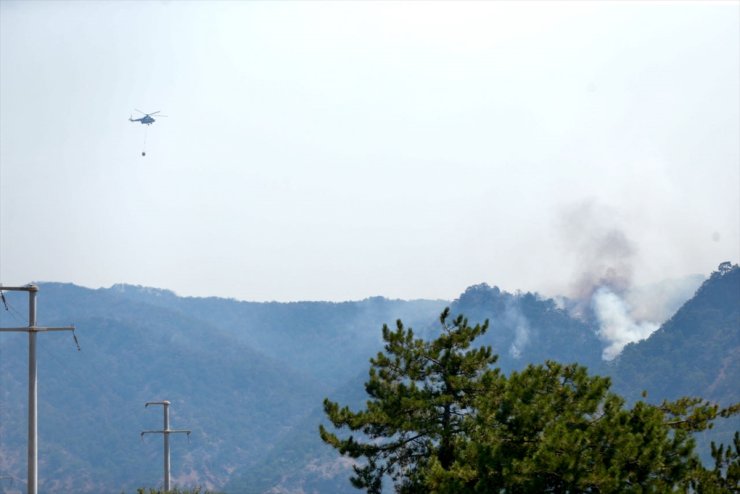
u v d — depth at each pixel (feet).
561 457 194.39
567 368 230.27
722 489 207.82
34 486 222.69
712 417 234.58
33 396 225.35
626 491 193.77
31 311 227.40
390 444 270.46
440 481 211.61
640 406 215.31
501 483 204.54
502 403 214.90
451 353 269.44
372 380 274.98
